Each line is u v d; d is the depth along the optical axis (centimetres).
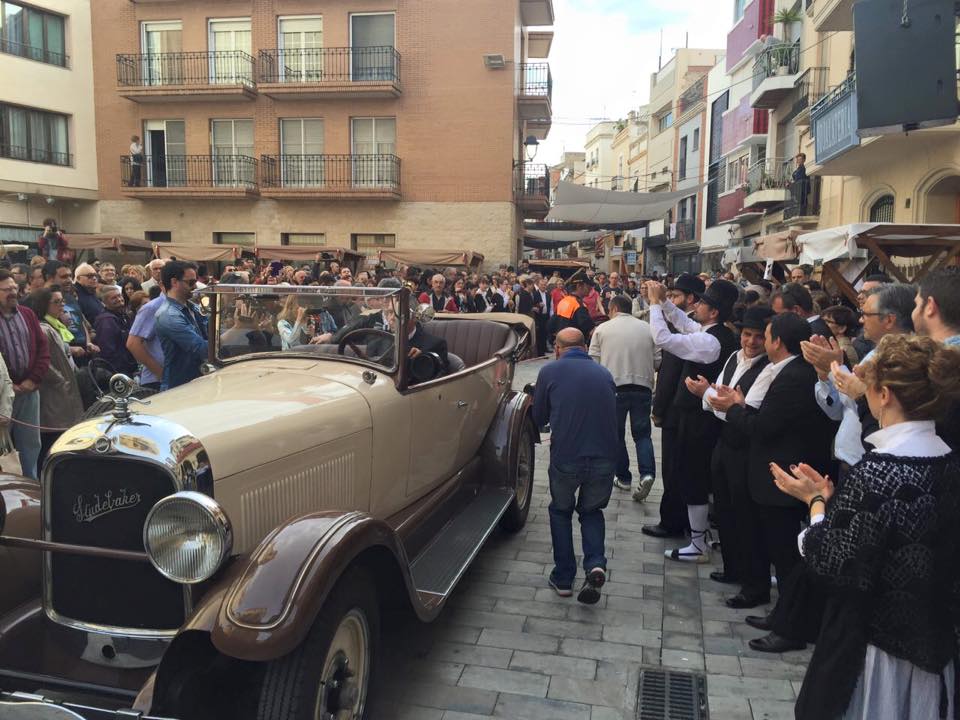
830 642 211
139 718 226
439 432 429
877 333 359
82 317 719
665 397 529
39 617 290
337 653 273
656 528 544
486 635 389
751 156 2480
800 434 386
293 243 2269
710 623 406
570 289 1101
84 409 616
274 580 241
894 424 212
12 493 322
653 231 4019
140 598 271
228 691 262
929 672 198
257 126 2227
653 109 3978
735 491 420
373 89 2092
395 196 2152
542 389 437
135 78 2247
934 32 925
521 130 2473
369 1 2142
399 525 380
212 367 411
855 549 200
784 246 1022
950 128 1102
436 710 322
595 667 359
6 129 2119
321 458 319
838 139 1257
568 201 2006
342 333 396
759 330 424
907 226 748
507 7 2103
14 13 2116
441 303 1323
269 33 2178
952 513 199
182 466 256
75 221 2341
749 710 323
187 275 513
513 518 531
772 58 2081
